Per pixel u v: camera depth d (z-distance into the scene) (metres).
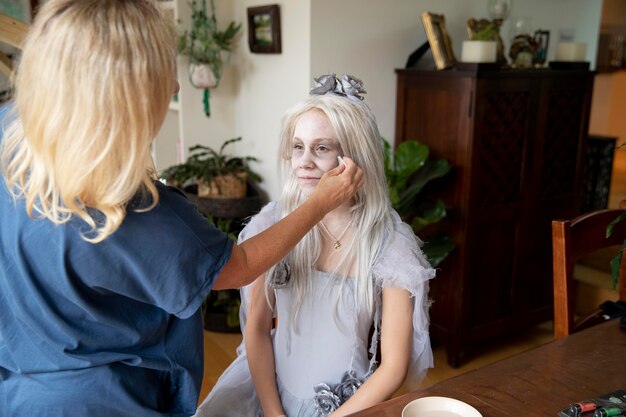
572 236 1.40
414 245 1.28
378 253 1.25
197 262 0.87
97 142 0.73
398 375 1.19
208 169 2.88
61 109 0.73
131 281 0.85
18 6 3.24
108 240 0.81
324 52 2.49
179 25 2.88
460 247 2.47
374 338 1.27
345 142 1.21
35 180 0.78
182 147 3.09
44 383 0.88
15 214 0.82
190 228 0.87
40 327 0.85
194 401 1.01
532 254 2.73
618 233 1.52
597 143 3.47
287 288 1.32
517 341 2.89
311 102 1.23
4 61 1.94
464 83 2.32
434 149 2.52
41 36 0.75
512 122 2.47
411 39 2.70
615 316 1.46
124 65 0.73
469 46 2.42
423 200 2.60
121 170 0.76
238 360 1.46
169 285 0.86
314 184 1.23
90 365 0.88
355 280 1.26
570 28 3.24
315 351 1.28
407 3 2.63
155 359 0.94
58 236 0.80
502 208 2.54
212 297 2.87
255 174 3.03
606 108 5.10
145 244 0.84
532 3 3.02
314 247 1.29
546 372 1.12
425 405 0.96
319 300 1.28
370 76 2.62
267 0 2.67
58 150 0.74
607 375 1.11
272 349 1.37
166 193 0.88
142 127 0.76
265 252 0.98
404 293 1.23
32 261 0.82
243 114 3.07
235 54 3.03
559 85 2.59
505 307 2.72
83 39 0.72
